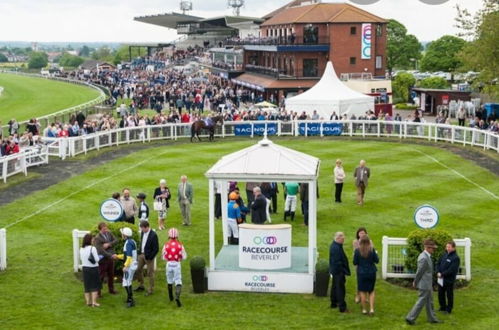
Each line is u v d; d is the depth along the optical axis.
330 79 53.91
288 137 47.22
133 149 41.75
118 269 18.61
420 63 140.88
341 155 39.09
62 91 102.69
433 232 18.14
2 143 33.59
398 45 141.75
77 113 49.97
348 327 15.55
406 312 16.42
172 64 126.94
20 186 30.77
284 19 86.06
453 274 16.09
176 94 69.81
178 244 17.00
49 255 20.97
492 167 35.09
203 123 45.56
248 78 87.50
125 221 21.25
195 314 16.42
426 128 45.34
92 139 40.94
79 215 25.78
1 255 19.59
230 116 49.78
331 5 83.31
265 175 18.05
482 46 51.50
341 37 79.94
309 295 17.72
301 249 20.30
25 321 15.96
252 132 47.78
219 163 18.58
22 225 24.33
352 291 17.97
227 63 102.25
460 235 22.83
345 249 21.39
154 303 17.16
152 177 32.91
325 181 31.92
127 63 158.00
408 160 37.31
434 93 67.94
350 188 30.48
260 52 92.31
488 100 65.62
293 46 78.62
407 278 18.62
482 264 19.91
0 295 17.64
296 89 78.19
